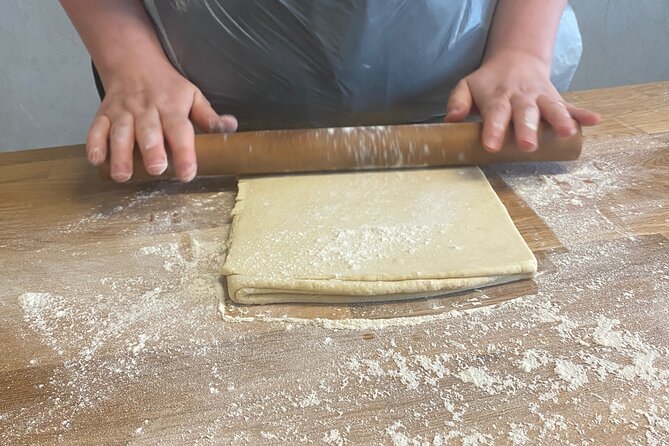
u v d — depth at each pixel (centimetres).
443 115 108
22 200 91
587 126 96
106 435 56
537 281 72
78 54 177
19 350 66
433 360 62
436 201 82
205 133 93
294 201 83
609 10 183
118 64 97
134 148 86
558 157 89
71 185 95
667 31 190
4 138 190
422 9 90
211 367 63
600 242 77
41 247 81
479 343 64
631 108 110
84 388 61
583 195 86
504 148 87
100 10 99
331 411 58
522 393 58
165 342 66
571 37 116
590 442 54
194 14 91
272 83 98
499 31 103
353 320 67
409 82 100
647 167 92
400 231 76
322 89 98
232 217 83
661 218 81
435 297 70
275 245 74
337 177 89
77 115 189
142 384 61
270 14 89
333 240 75
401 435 55
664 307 67
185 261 77
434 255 72
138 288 73
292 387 60
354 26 88
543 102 89
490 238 74
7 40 171
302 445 55
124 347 65
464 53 101
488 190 84
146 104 91
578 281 71
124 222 85
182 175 82
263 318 68
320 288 68
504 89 92
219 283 73
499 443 54
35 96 183
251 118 105
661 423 55
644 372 60
